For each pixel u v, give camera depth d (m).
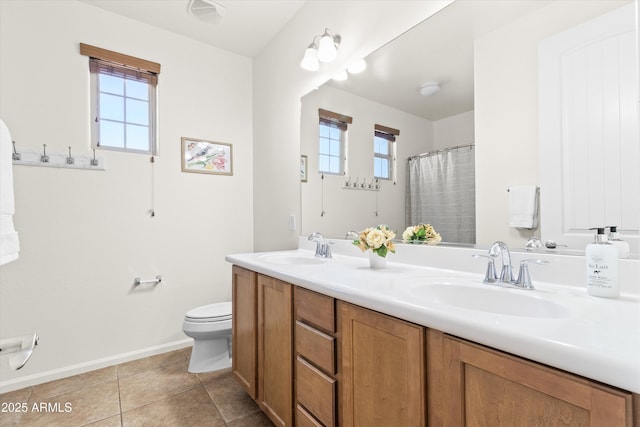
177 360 2.25
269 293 1.47
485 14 1.22
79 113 2.07
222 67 2.68
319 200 2.07
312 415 1.17
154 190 2.35
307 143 2.16
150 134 2.39
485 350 0.63
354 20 1.78
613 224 0.89
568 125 0.99
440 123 1.39
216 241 2.63
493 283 1.01
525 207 1.10
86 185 2.10
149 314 2.33
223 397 1.79
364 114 1.74
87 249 2.10
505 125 1.16
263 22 2.33
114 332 2.19
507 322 0.63
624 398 0.46
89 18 2.11
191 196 2.52
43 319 1.95
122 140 2.27
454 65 1.33
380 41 1.64
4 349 0.78
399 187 1.56
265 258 1.83
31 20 1.93
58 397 1.77
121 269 2.22
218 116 2.66
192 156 2.52
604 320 0.65
